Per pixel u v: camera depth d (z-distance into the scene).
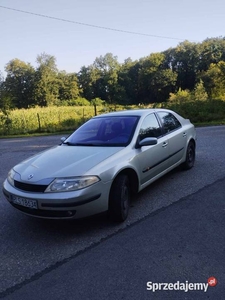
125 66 90.31
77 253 2.72
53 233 3.20
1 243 3.03
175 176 5.07
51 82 69.69
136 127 4.00
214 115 17.98
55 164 3.28
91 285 2.22
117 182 3.28
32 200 2.96
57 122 19.70
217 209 3.54
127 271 2.37
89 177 2.96
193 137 5.61
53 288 2.21
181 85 76.50
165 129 4.67
